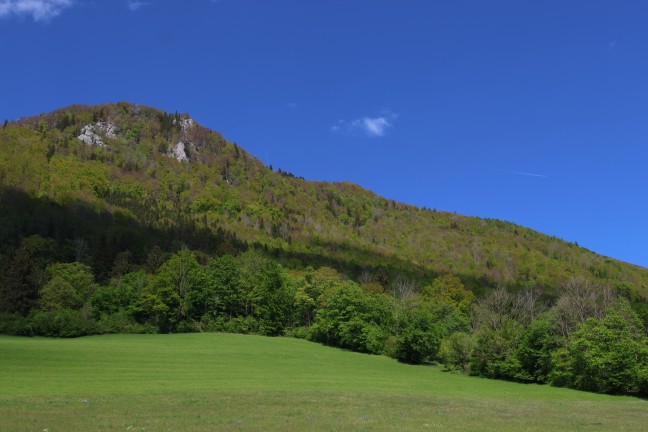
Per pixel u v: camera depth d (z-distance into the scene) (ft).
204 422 92.58
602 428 100.17
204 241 654.53
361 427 90.94
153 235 634.02
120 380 165.89
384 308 333.42
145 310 354.95
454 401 145.79
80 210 654.12
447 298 438.40
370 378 214.48
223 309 382.42
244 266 431.84
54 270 385.50
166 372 191.52
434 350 295.28
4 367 179.83
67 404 112.57
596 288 397.39
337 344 339.36
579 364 220.23
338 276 460.96
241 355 260.62
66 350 233.14
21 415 95.50
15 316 310.86
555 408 138.62
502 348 255.29
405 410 118.42
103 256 468.75
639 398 194.80
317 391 154.30
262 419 97.45
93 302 360.07
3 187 638.94
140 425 87.92
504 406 138.21
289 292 404.16
